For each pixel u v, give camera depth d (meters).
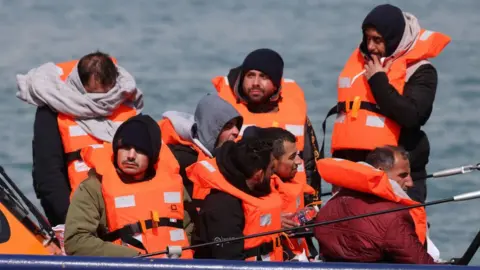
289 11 108.19
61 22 102.38
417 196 24.70
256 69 24.62
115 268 18.97
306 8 109.62
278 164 22.98
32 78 23.25
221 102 23.50
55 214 22.73
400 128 24.86
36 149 22.92
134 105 23.89
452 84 74.25
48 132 22.92
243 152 21.16
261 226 21.11
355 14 107.00
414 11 107.69
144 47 91.38
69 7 109.00
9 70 82.88
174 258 19.27
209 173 21.17
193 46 91.81
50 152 22.86
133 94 23.58
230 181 21.17
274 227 21.34
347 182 20.47
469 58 83.25
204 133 23.38
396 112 24.06
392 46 24.50
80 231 20.08
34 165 23.06
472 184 51.41
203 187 21.31
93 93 23.06
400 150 21.39
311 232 22.02
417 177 24.94
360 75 25.27
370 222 20.11
